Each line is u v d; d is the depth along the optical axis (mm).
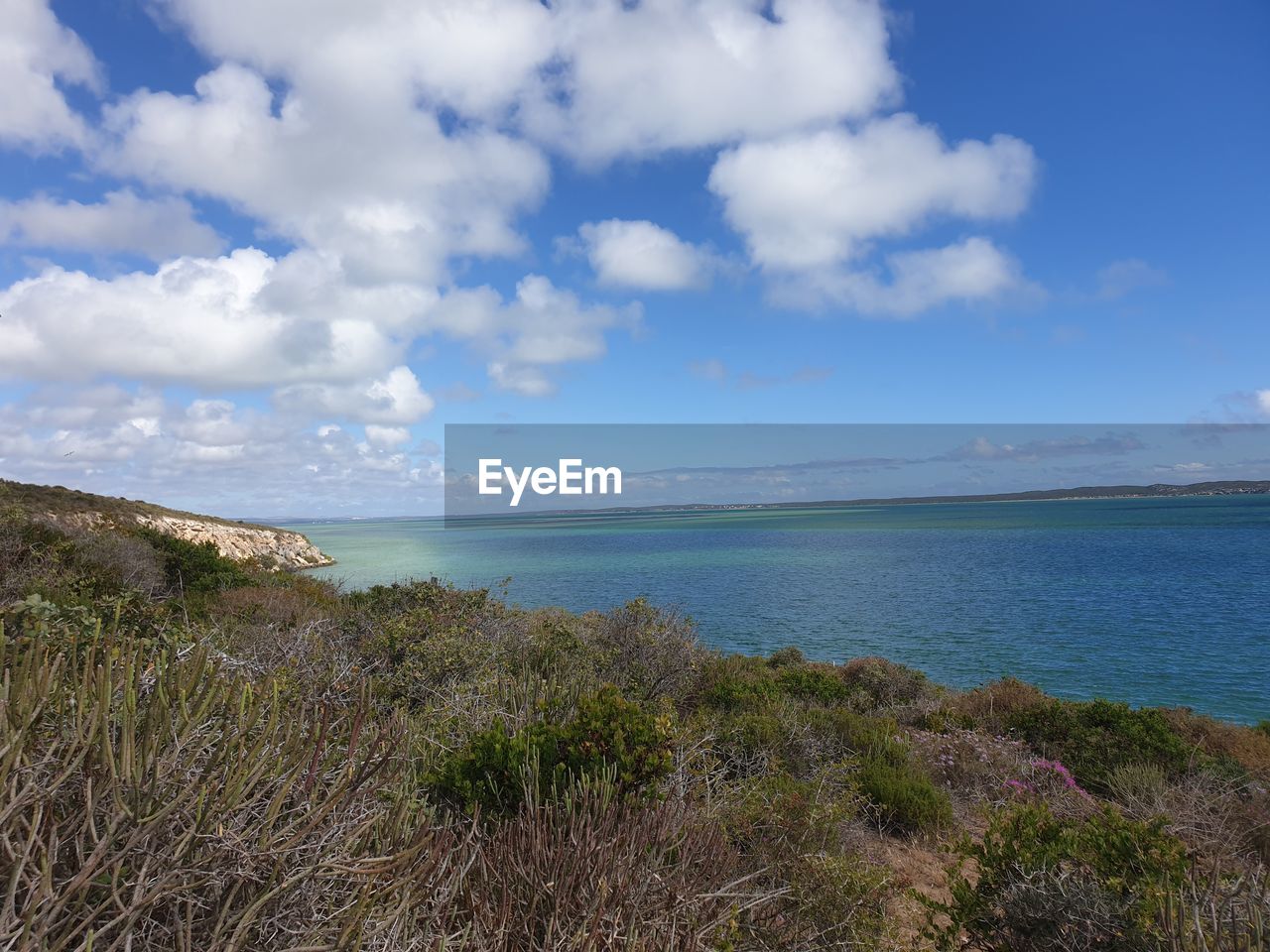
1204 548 70312
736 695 7996
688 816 3486
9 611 2967
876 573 50531
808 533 124500
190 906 1496
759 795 4594
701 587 41312
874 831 5367
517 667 7355
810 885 3434
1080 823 4957
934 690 12039
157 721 1870
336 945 1673
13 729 1671
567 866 2643
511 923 2404
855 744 6879
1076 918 2869
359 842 2043
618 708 4250
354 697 4684
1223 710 14789
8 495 22422
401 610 9430
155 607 5125
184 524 40094
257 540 49719
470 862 2463
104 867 1441
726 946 2578
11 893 1329
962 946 3240
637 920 2463
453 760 4043
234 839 1673
